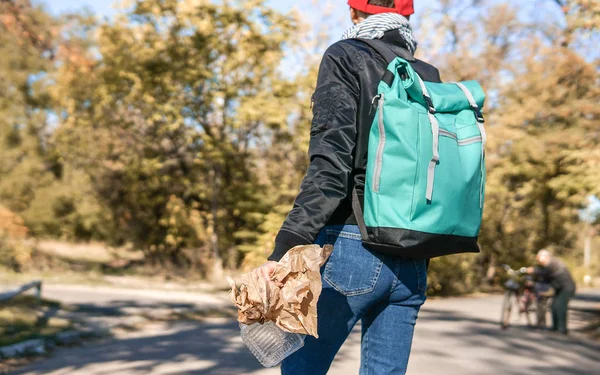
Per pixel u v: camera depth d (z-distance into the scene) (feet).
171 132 80.38
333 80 6.07
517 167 68.95
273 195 82.07
